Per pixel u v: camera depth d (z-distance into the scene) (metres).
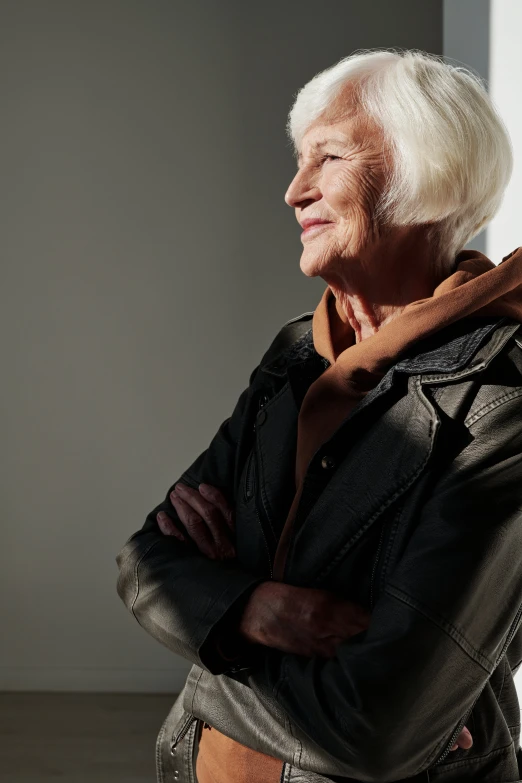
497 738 0.98
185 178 3.31
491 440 0.87
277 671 0.96
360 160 0.97
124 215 3.32
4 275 3.33
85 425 3.39
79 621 3.46
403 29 3.25
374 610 0.87
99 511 3.42
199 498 1.23
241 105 3.28
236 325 3.37
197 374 3.38
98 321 3.35
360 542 0.94
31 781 2.76
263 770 1.01
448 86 0.95
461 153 0.93
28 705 3.33
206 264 3.34
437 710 0.84
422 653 0.82
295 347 1.18
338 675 0.86
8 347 3.36
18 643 3.47
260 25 3.25
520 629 1.08
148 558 1.17
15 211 3.31
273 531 1.07
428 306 0.91
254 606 0.99
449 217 0.98
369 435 0.95
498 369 0.90
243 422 1.23
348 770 0.87
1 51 3.26
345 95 0.99
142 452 3.40
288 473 1.08
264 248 3.33
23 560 3.44
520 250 0.95
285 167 3.30
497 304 0.93
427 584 0.83
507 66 1.53
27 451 3.40
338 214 0.99
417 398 0.91
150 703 3.37
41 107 3.28
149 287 3.35
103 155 3.29
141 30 3.25
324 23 3.25
